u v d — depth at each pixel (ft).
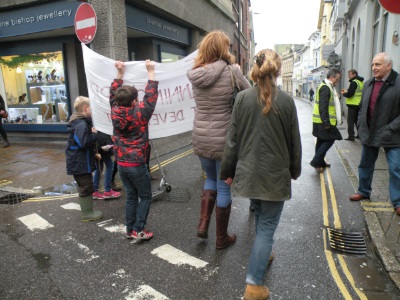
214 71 9.91
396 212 13.23
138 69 14.73
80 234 12.75
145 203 11.84
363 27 39.65
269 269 9.95
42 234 12.86
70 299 8.84
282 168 7.94
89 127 13.19
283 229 12.62
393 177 13.17
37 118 33.01
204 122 10.49
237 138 8.36
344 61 64.28
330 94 18.51
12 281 9.74
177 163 23.94
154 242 11.91
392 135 12.91
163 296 8.87
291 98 7.98
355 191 16.57
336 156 24.58
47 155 26.76
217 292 8.98
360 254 10.84
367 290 8.92
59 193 17.89
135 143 11.14
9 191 18.31
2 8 28.68
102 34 24.54
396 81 12.77
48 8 26.58
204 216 11.16
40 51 30.76
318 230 12.50
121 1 25.38
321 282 9.27
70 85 30.63
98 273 10.03
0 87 34.01
